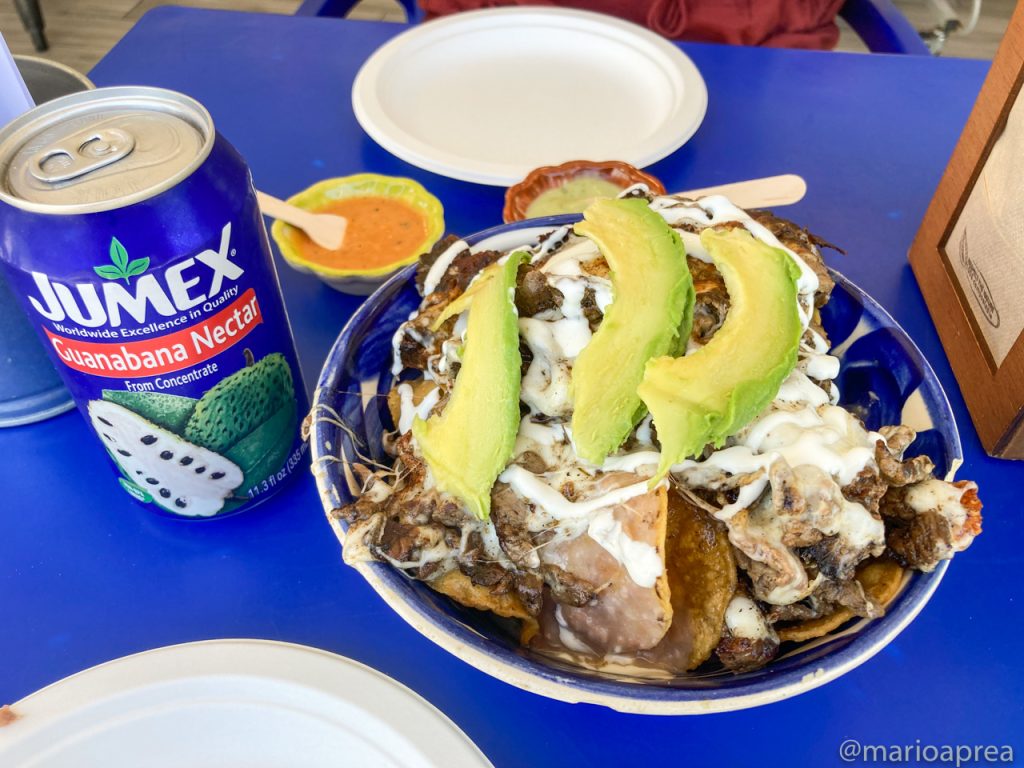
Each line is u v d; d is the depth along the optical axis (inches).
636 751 8.8
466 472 8.2
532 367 8.7
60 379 11.6
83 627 9.9
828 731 8.9
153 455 9.3
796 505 7.8
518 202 13.5
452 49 18.2
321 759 8.6
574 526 8.3
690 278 8.3
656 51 17.7
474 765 8.2
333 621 9.9
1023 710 9.0
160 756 8.7
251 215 8.7
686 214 9.6
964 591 10.0
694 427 7.5
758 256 8.6
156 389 8.7
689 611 8.2
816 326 10.1
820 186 15.5
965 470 11.2
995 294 11.1
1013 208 10.7
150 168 7.9
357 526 8.4
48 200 7.6
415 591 8.2
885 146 16.5
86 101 8.6
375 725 8.6
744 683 7.5
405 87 17.5
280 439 10.2
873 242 14.4
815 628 8.3
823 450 8.0
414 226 13.8
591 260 8.9
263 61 19.0
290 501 11.1
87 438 11.8
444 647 7.7
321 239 13.3
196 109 8.4
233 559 10.5
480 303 8.7
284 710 8.7
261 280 9.0
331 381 9.5
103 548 10.6
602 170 13.8
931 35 28.0
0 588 10.2
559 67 18.2
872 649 7.6
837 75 18.3
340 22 20.1
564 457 8.5
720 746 8.8
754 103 17.6
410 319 10.3
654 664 8.4
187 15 20.3
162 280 7.9
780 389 8.5
